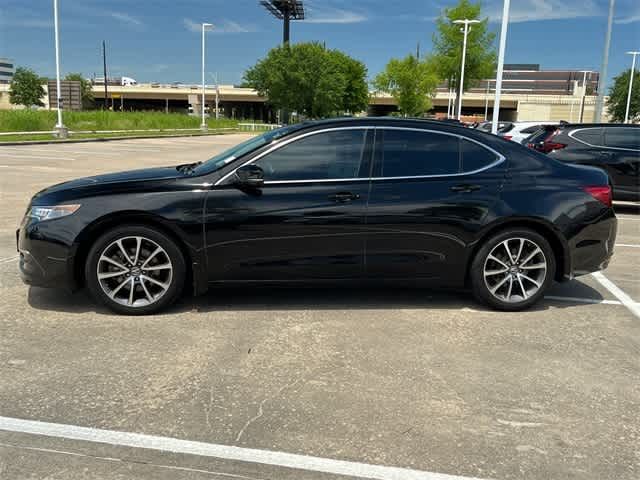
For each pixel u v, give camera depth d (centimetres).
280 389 348
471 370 380
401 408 328
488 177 486
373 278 481
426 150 485
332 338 430
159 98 11462
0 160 1822
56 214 451
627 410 331
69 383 350
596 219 495
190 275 486
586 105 9019
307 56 6944
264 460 275
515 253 496
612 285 598
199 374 365
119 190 457
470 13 4647
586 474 270
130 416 313
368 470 269
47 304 494
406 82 5656
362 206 465
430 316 484
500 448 289
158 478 261
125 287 469
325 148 475
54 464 270
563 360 399
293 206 460
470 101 9994
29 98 9444
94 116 4097
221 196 456
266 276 470
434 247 479
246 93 11212
